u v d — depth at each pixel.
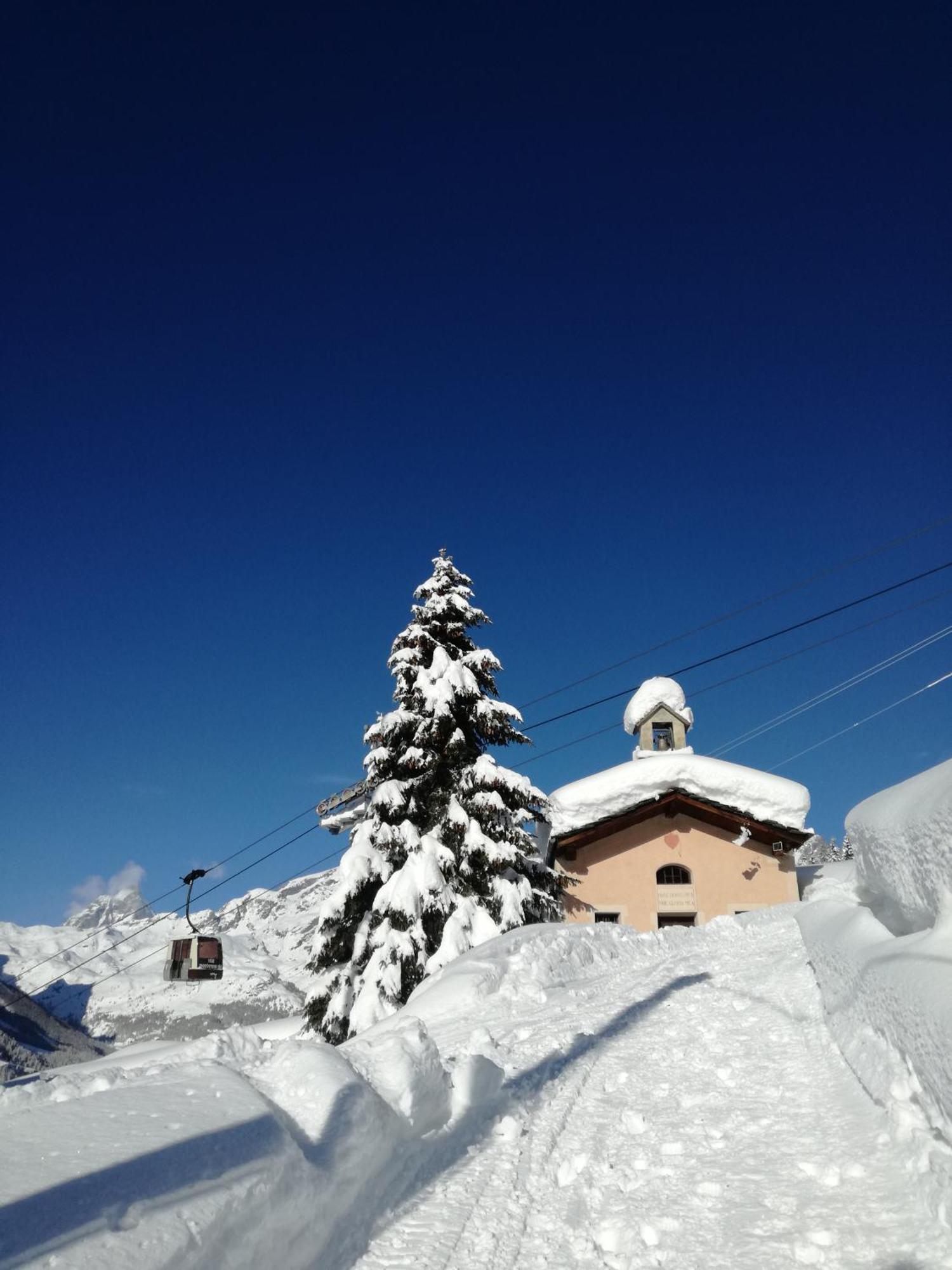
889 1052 6.22
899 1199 4.71
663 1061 8.04
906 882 7.77
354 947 20.84
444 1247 4.60
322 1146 4.80
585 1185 5.41
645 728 34.03
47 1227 3.26
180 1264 3.39
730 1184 5.21
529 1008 11.45
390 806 21.61
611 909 28.27
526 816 22.56
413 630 24.05
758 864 28.58
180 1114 4.56
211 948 24.64
